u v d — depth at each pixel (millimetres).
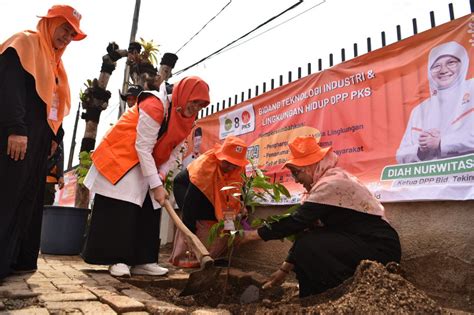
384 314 1520
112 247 2887
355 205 2279
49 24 2664
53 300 1989
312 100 3682
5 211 2369
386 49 3094
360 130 3203
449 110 2639
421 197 2695
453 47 2668
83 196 5461
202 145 5277
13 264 2824
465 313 2027
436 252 2646
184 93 2904
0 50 2451
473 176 2453
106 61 5953
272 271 3818
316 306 1676
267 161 4109
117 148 2953
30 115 2553
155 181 2811
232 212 3031
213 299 2688
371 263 1845
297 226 2346
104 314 1756
